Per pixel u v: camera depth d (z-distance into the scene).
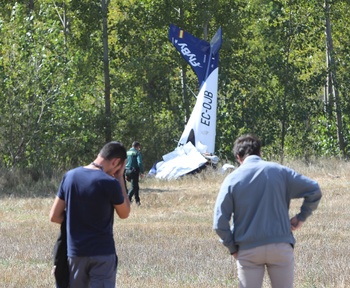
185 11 114.94
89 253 19.64
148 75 112.56
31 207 61.28
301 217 19.91
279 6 110.31
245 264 19.52
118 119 108.94
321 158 99.25
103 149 20.61
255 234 19.30
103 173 20.06
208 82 98.31
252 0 117.25
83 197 19.77
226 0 115.12
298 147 113.69
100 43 112.94
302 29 110.19
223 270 32.41
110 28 113.25
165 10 113.44
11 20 93.06
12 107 87.69
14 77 88.88
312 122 115.69
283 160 98.69
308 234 44.00
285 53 112.19
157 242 41.81
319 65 122.44
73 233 19.80
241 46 117.62
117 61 115.12
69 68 90.56
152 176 90.19
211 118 97.19
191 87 119.31
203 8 112.50
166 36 115.88
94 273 19.78
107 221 19.97
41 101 89.00
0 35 91.69
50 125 89.75
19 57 89.69
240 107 112.50
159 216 54.88
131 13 114.31
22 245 40.62
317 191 19.64
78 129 93.56
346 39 120.06
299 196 19.77
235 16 115.12
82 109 104.12
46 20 95.31
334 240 42.03
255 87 114.50
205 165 89.50
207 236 44.38
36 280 30.45
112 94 113.62
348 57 115.44
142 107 114.69
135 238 43.50
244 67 115.31
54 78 89.88
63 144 90.62
